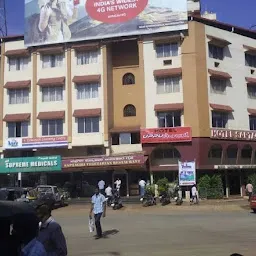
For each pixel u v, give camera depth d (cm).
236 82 4828
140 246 1578
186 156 4372
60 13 4812
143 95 4566
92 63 4728
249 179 4559
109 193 3728
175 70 4484
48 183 4831
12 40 4997
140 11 4597
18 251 443
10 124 4891
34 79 4853
